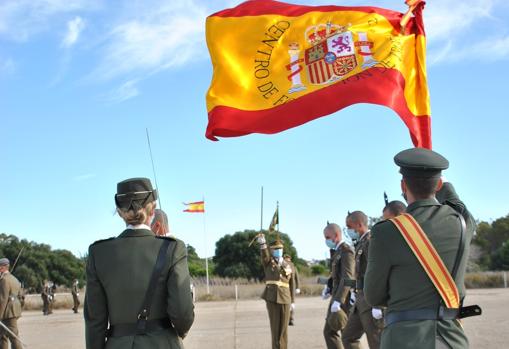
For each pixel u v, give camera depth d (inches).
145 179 183.5
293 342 491.2
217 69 263.4
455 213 169.8
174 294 169.0
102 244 177.5
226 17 268.5
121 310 170.7
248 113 257.3
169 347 169.3
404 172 172.4
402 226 164.1
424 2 261.3
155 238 177.6
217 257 1929.1
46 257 1672.0
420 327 158.2
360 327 309.7
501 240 2262.6
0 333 488.7
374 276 165.9
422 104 254.7
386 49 257.3
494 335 473.1
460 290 164.2
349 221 313.7
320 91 256.1
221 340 519.2
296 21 266.5
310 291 1441.9
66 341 585.3
